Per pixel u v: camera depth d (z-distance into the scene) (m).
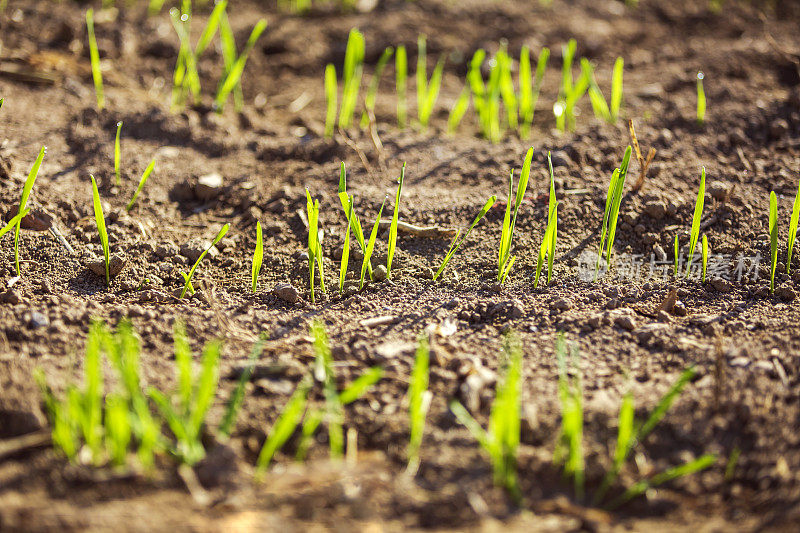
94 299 0.98
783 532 0.87
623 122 1.13
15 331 0.94
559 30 1.28
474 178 1.08
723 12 1.34
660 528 0.88
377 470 0.89
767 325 0.96
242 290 1.00
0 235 1.00
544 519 0.88
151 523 0.87
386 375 0.93
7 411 0.90
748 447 0.90
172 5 1.30
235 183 1.08
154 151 1.11
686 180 1.08
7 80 1.16
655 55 1.24
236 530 0.87
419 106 1.14
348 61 1.12
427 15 1.31
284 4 1.36
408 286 1.00
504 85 1.13
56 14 1.24
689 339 0.96
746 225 1.04
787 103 1.14
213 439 0.90
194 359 0.94
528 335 0.96
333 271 1.02
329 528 0.87
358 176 1.09
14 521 0.86
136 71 1.20
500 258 1.00
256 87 1.21
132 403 0.91
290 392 0.92
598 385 0.93
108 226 1.04
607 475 0.89
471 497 0.88
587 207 1.05
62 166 1.08
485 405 0.92
